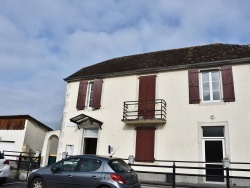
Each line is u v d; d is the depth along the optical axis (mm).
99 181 6922
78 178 7289
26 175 12266
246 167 10180
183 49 15586
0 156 10055
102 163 7262
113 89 14203
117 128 13312
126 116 13094
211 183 10266
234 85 11289
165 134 12016
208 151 11047
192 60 12922
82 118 14047
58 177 7656
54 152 19766
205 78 12156
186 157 11289
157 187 9500
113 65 16016
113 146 13055
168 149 11734
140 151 12305
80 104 14828
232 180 9219
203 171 10820
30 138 18328
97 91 14539
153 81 13172
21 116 18297
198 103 11758
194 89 12000
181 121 11875
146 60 15133
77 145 14164
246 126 10578
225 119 11016
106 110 13945
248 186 8969
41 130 19625
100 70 15547
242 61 11328
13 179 12141
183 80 12492
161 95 12742
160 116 12273
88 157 7633
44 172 8008
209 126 11305
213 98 11711
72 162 7781
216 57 12383
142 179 10352
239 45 13516
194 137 11406
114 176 6820
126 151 12680
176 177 10234
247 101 10852
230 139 10688
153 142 12156
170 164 11469
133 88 13633
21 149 17438
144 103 12836
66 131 14812
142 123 12672
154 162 11820
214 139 11086
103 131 13609
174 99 12375
